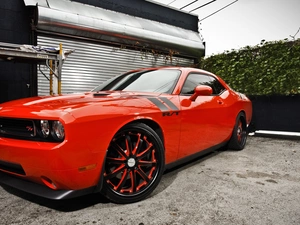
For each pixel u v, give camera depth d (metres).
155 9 8.10
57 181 1.62
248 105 4.14
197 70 3.19
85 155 1.64
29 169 1.66
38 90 5.64
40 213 1.80
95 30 6.23
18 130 1.79
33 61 4.60
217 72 7.05
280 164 3.10
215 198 2.04
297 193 2.16
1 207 1.90
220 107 3.15
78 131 1.61
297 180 2.50
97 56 6.61
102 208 1.87
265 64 5.94
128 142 1.95
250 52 6.26
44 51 4.12
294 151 3.87
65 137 1.57
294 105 5.28
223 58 6.91
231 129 3.53
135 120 2.00
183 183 2.40
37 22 5.36
